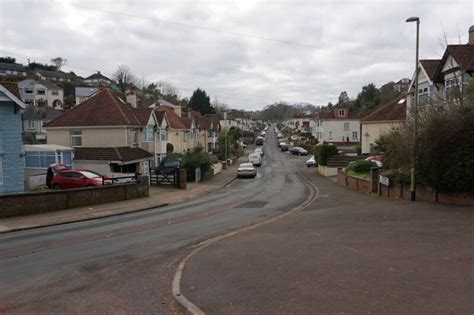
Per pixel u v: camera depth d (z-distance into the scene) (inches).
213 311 234.5
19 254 418.0
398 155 781.9
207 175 1528.1
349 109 3024.1
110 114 1350.9
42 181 1080.8
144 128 1487.5
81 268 359.3
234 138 3009.4
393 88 3344.0
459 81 819.4
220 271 318.0
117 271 347.3
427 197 677.3
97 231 555.5
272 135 5561.0
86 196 808.9
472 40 1031.0
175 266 359.3
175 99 4623.5
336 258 335.3
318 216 596.4
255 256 359.6
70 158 1217.4
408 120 786.8
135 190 949.8
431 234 408.8
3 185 840.3
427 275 278.4
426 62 1155.9
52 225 617.3
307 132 4338.1
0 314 250.5
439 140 619.5
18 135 868.6
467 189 602.5
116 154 1233.4
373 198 803.4
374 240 396.2
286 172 1833.2
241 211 746.8
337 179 1300.4
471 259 313.7
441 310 218.8
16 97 841.5
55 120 1384.1
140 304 261.7
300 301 241.9
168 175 1233.4
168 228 576.7
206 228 571.5
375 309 223.8
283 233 469.4
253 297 254.1
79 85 4790.8
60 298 278.4
